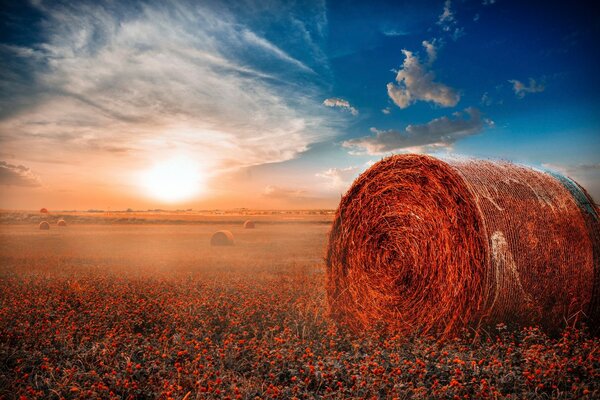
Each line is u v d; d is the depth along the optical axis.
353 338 6.88
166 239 35.78
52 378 4.59
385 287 7.34
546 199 6.42
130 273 13.34
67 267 15.20
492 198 6.18
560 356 4.94
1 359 5.19
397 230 7.25
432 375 4.45
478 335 5.88
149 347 5.31
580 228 6.28
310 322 7.11
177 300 8.12
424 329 6.64
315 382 4.62
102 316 7.03
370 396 4.05
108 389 4.26
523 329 5.75
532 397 3.97
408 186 7.14
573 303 6.10
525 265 5.99
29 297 8.64
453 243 6.31
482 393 3.94
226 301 8.07
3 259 17.91
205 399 4.02
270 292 9.16
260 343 5.77
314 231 49.06
